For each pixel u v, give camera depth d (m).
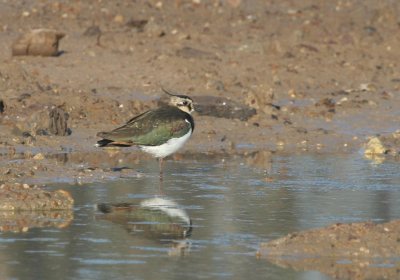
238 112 20.31
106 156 17.25
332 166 16.84
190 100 16.03
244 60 24.83
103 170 15.84
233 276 10.45
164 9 29.23
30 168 15.56
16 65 21.50
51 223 12.57
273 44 25.73
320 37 27.78
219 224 12.58
